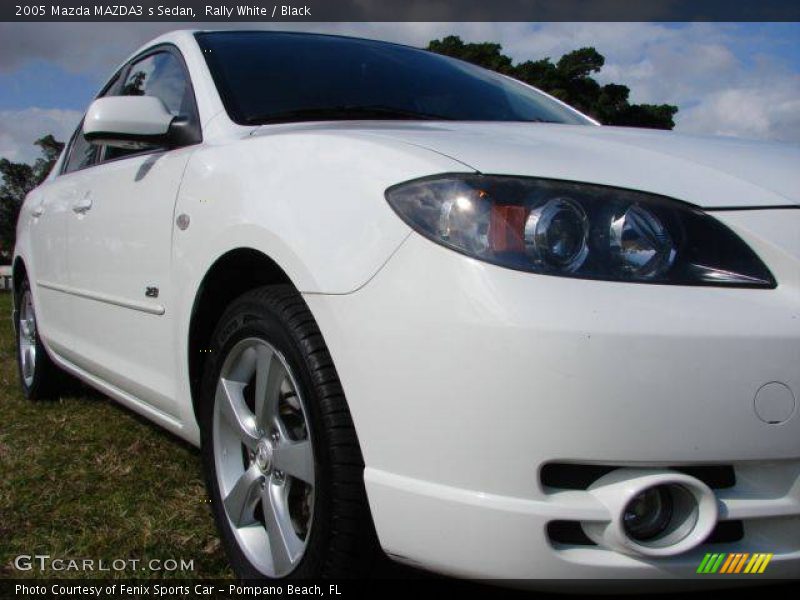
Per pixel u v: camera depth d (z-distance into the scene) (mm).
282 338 1695
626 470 1363
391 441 1458
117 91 3150
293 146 1816
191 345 2119
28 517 2266
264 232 1728
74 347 3084
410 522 1440
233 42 2641
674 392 1325
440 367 1381
